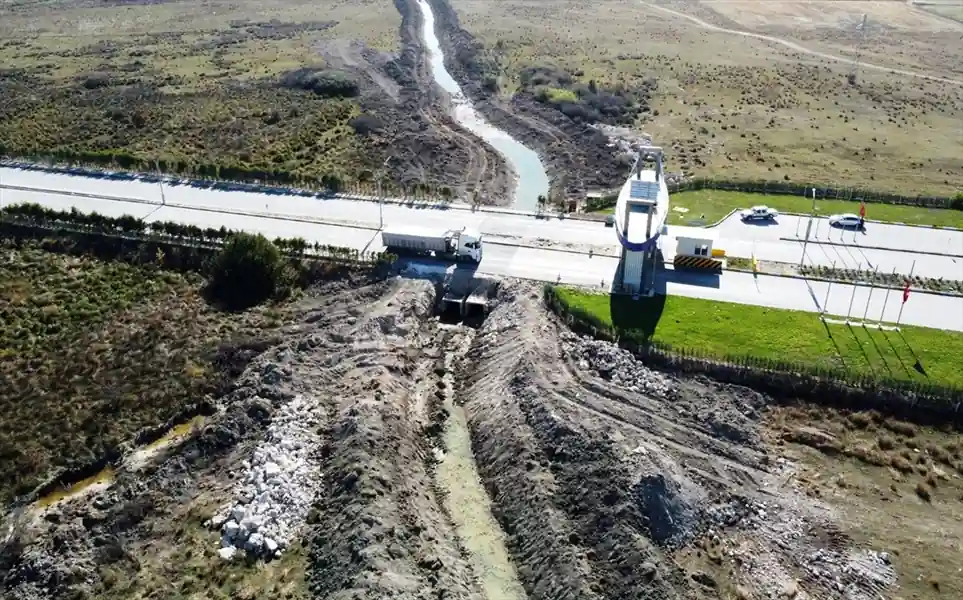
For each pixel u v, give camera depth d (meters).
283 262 79.69
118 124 126.00
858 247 85.56
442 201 97.81
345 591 43.75
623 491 50.41
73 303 75.00
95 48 184.62
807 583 47.22
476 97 151.38
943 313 72.62
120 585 45.91
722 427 59.16
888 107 144.88
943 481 55.12
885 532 50.81
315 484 53.38
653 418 59.69
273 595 45.19
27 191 98.81
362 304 75.56
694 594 45.34
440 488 55.41
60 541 48.25
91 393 62.34
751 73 164.50
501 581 48.00
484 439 59.41
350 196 98.69
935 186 106.94
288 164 110.88
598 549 48.09
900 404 61.19
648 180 83.31
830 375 62.47
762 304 73.69
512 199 104.62
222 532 49.69
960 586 46.84
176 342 69.06
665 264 81.12
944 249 85.38
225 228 85.06
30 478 54.03
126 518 50.34
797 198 99.19
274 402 61.16
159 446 57.69
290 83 148.88
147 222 90.00
